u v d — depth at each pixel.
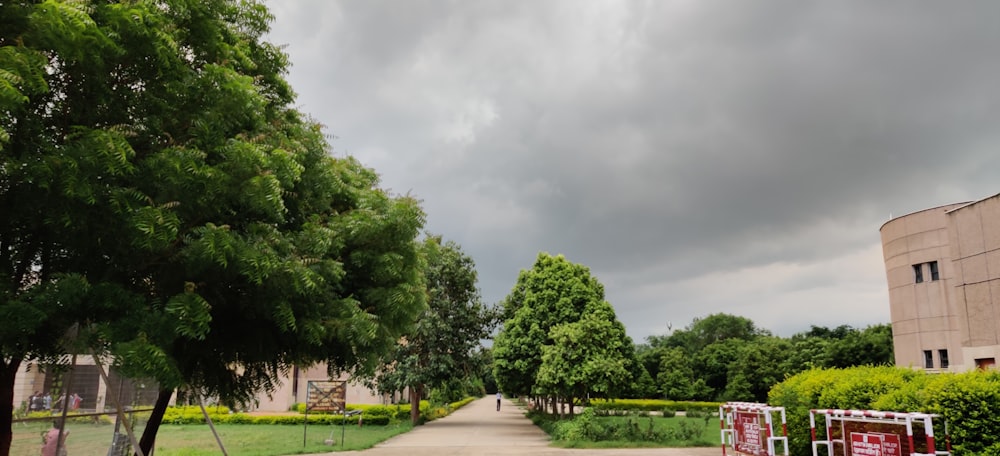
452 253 33.25
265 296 6.64
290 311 6.57
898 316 34.25
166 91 5.78
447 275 32.47
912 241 33.28
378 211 8.77
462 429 30.25
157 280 6.09
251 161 5.69
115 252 5.48
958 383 9.48
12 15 4.52
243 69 7.26
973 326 17.12
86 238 5.20
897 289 34.38
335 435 25.16
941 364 31.08
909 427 9.19
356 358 9.31
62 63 5.13
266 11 8.25
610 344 25.52
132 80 5.73
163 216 5.00
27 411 9.59
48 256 5.52
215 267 5.94
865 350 45.75
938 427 9.56
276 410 39.44
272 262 5.95
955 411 9.34
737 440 13.18
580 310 29.61
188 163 5.19
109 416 10.12
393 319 9.13
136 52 5.40
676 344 98.88
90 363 9.95
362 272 8.77
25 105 4.81
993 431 8.97
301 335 7.43
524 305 30.83
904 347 33.59
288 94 8.57
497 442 22.75
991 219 16.56
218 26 6.81
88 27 4.64
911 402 10.19
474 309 33.09
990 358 16.31
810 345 54.03
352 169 10.57
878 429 10.76
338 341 8.66
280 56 8.52
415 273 9.53
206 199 5.49
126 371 4.94
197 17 6.36
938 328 31.42
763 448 12.63
